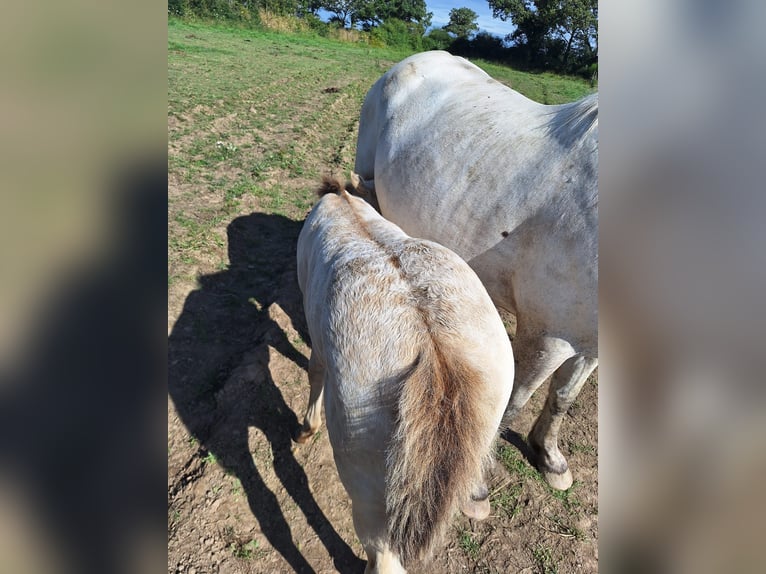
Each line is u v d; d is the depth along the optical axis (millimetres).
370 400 1511
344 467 1630
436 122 2865
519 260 2352
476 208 2469
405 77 3189
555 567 2414
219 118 8383
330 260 1947
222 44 18109
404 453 1364
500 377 1672
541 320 2279
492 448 1685
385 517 1608
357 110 10859
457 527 2551
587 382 3645
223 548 2334
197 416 2963
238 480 2615
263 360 3326
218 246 4586
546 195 2240
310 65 16312
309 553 2379
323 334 1736
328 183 2871
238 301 3988
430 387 1408
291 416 3047
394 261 1817
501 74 22250
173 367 3258
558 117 2447
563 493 2775
